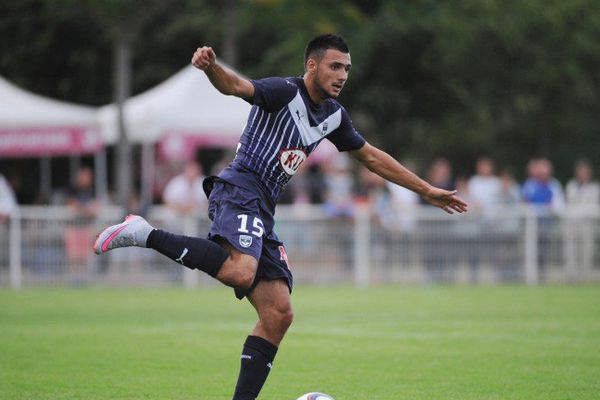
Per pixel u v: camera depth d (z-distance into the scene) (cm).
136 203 7456
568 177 12475
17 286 6400
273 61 9912
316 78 2428
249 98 2345
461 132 11469
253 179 2416
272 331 2392
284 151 2425
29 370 3144
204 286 6456
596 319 4528
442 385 2898
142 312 4903
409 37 10025
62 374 3072
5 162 10081
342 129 2545
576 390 2809
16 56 10112
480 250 6531
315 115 2450
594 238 6588
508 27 10350
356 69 9850
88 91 10575
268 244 2412
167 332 4091
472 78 10588
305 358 3409
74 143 7469
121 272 6425
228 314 4812
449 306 5134
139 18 8100
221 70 2270
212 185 2480
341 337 3934
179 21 10100
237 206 2381
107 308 5100
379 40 9944
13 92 7562
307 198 7506
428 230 6519
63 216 6397
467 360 3347
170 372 3120
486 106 10538
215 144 7950
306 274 6450
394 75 10319
